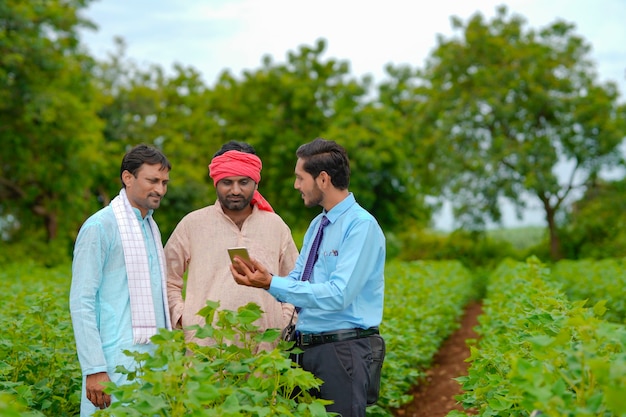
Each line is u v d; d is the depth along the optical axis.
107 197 35.38
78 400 4.66
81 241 3.99
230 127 39.12
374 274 4.17
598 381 2.72
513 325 5.79
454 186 35.06
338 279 3.96
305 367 4.16
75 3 27.02
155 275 4.20
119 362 4.00
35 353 5.00
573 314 3.86
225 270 4.52
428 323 9.67
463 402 4.64
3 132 26.55
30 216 30.97
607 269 17.41
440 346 11.98
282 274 4.80
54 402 4.70
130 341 4.03
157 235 4.29
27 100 25.09
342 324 4.12
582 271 18.30
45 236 31.33
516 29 37.09
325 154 4.11
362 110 36.50
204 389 2.92
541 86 35.41
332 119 36.78
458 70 36.56
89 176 28.77
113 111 37.50
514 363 2.79
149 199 4.16
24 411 3.66
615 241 35.38
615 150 34.62
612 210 35.06
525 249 38.31
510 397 3.74
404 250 39.03
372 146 35.00
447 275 17.91
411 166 36.97
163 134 39.28
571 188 35.59
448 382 9.53
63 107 26.22
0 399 2.37
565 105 34.78
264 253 4.58
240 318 3.67
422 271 16.45
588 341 2.89
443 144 35.59
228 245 4.55
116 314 4.05
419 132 37.19
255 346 4.23
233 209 4.48
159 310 4.19
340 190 4.16
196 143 40.72
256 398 3.30
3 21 24.03
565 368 3.19
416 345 8.12
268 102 37.97
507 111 34.03
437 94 36.81
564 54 36.34
